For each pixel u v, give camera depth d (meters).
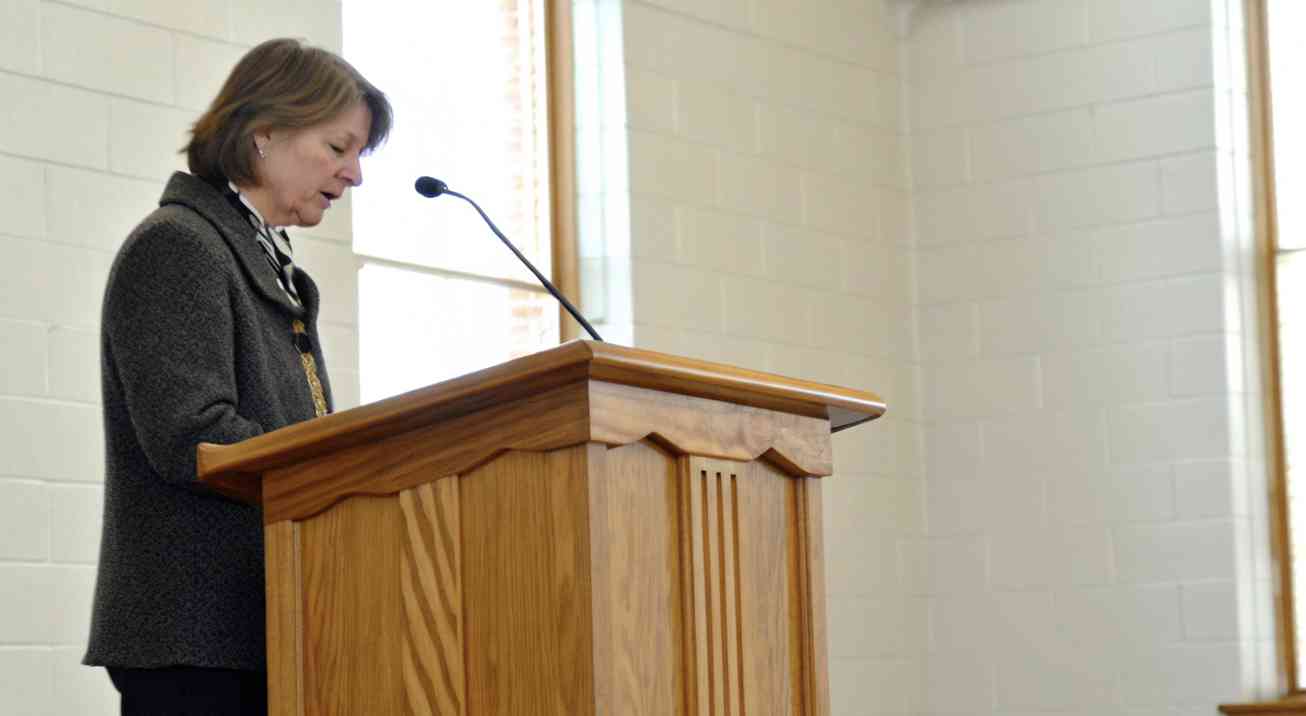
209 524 2.94
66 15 4.96
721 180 7.30
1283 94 7.66
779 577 2.79
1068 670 7.61
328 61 3.41
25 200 4.82
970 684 7.80
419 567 2.53
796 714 2.79
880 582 7.74
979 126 8.02
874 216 7.96
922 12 8.16
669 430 2.54
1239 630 7.30
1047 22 7.92
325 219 5.56
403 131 6.37
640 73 7.04
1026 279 7.86
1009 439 7.84
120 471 3.01
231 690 2.92
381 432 2.56
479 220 6.58
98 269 4.96
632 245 6.91
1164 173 7.62
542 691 2.40
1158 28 7.68
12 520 4.70
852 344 7.77
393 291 6.22
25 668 4.68
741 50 7.48
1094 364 7.68
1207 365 7.46
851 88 7.95
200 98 5.27
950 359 8.00
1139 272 7.63
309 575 2.67
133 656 2.89
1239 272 7.56
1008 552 7.79
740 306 7.29
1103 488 7.61
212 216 3.15
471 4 6.71
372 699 2.58
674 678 2.52
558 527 2.40
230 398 2.92
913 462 7.98
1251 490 7.44
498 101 6.75
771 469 2.81
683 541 2.56
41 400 4.79
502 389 2.43
